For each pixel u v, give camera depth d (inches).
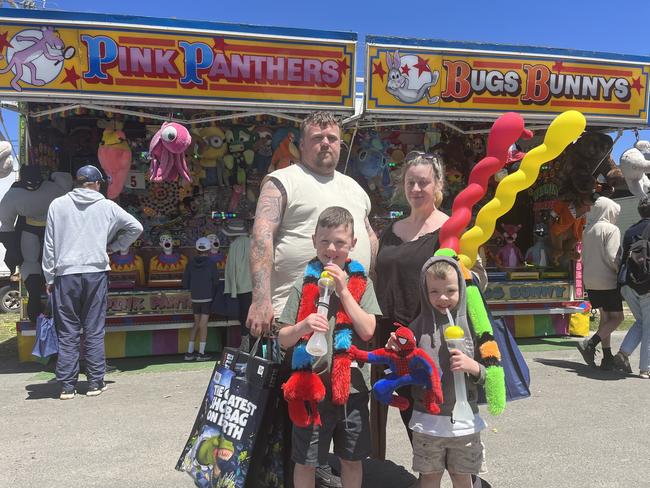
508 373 104.0
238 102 229.5
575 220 316.2
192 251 319.3
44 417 170.1
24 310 249.9
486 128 327.3
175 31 219.3
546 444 146.7
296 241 103.5
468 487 98.3
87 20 212.5
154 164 245.9
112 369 238.7
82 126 309.9
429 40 244.2
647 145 298.5
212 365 246.7
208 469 96.7
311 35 230.2
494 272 319.0
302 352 90.0
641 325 223.1
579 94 267.0
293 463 100.4
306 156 108.0
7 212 242.1
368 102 241.8
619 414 172.4
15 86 211.5
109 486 122.0
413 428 95.5
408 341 90.1
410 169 114.3
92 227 196.2
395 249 113.5
